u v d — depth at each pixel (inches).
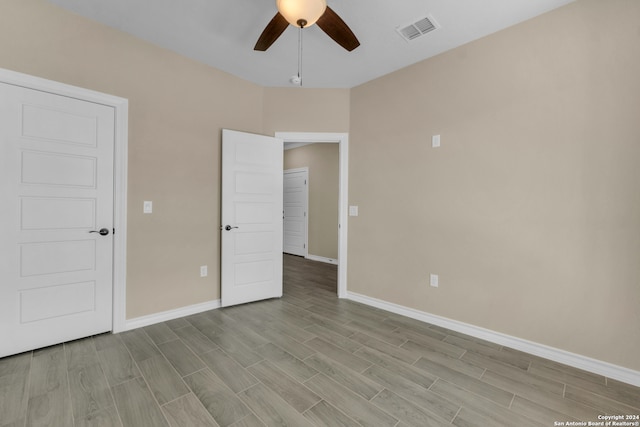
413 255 116.6
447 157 106.9
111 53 96.1
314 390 69.7
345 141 139.2
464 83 102.7
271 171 135.8
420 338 98.5
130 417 59.9
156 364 80.0
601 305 78.6
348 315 118.6
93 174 94.0
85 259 93.3
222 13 89.7
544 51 86.6
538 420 61.0
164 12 89.0
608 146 77.2
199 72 117.8
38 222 85.1
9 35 79.5
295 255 265.7
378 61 115.6
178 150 112.5
